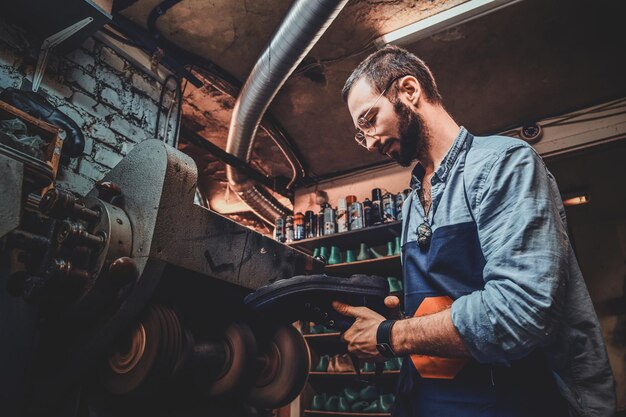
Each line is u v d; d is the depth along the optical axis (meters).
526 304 0.64
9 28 1.85
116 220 0.96
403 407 0.88
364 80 1.02
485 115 3.28
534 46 2.69
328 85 3.05
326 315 0.94
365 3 2.42
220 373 1.17
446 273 0.83
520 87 3.02
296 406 3.31
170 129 2.60
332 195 4.05
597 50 2.70
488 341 0.67
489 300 0.68
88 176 2.04
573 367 0.74
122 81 2.35
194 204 1.04
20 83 1.86
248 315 1.32
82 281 0.89
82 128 2.08
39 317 0.92
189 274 1.12
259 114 2.84
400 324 0.79
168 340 0.97
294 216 3.82
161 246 0.96
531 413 0.71
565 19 2.50
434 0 2.39
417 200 0.98
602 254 4.76
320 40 2.66
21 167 0.94
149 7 2.42
